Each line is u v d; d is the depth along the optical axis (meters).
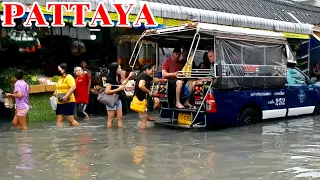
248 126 9.93
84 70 13.27
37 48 13.24
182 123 9.68
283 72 10.66
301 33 19.09
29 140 8.48
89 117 12.29
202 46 11.29
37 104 11.62
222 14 15.61
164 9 13.63
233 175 5.80
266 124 10.38
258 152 7.25
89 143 8.12
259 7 19.36
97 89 13.41
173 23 13.91
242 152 7.25
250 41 9.84
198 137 8.68
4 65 13.63
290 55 11.00
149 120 10.82
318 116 12.09
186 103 9.86
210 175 5.80
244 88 9.72
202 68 10.70
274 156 6.94
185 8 14.39
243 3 18.78
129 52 15.66
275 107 10.55
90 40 15.43
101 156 6.96
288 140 8.33
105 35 15.58
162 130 9.66
